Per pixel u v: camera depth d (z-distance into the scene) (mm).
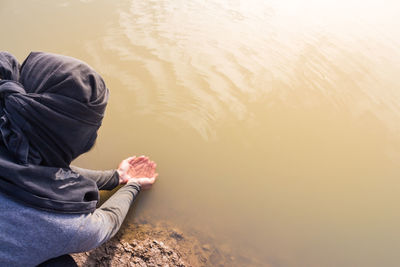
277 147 2373
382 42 4191
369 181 2188
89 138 1041
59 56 956
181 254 1639
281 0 5406
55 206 932
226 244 1735
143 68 3037
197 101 2695
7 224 843
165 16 4238
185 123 2463
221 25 4160
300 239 1797
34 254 920
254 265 1663
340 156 2363
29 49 3127
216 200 1947
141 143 2242
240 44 3707
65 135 933
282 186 2086
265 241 1775
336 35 4258
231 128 2484
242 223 1844
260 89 2959
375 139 2551
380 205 2025
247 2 5109
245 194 2004
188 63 3203
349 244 1794
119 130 2316
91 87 966
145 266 1541
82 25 3732
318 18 4805
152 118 2463
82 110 920
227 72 3143
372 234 1850
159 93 2721
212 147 2301
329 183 2143
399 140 2559
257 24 4312
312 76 3240
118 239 1632
